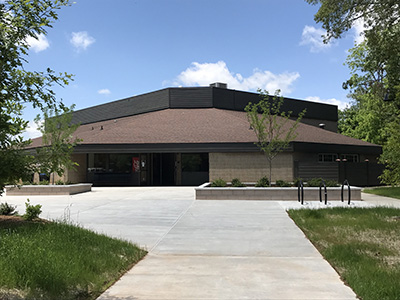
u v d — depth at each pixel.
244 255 7.49
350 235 9.15
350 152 32.03
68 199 19.69
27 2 5.37
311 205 15.89
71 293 4.94
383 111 31.39
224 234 9.71
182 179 31.86
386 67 23.47
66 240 7.23
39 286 4.81
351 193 18.17
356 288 5.21
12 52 5.43
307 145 28.77
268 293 5.16
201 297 4.99
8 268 4.96
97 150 29.67
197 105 39.53
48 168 8.02
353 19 15.42
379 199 18.89
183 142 29.94
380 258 6.94
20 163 7.66
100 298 4.95
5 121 6.89
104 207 15.73
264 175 28.66
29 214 9.83
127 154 32.22
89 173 32.22
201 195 18.72
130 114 44.19
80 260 6.06
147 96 42.34
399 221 11.02
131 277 5.96
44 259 5.54
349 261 6.59
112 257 6.72
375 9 14.89
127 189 27.64
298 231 10.05
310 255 7.46
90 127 44.88
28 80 5.72
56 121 24.27
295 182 20.55
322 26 15.68
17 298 4.42
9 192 22.95
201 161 31.77
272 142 20.91
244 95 41.91
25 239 6.68
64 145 8.16
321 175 27.55
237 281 5.71
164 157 33.62
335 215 12.44
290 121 37.59
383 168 30.52
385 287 5.11
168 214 13.51
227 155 29.31
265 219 12.17
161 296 5.03
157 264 6.80
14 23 5.32
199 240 8.98
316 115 47.09
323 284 5.57
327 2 15.10
